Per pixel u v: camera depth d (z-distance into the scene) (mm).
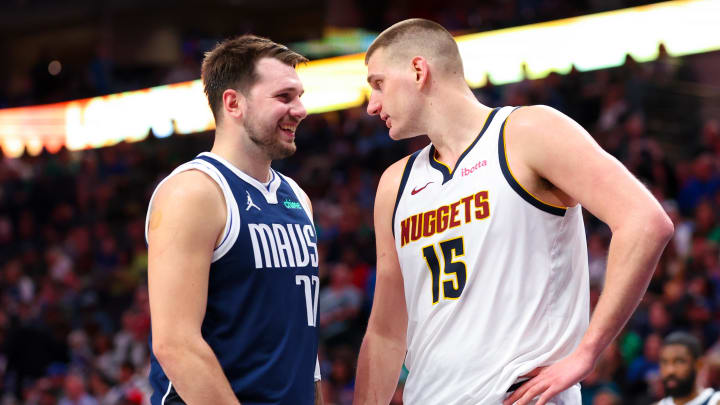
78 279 15453
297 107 3396
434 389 3271
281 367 3299
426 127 3451
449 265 3283
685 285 9336
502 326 3152
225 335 3244
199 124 20000
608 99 14234
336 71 19406
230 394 3076
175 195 3189
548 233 3186
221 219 3236
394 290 3705
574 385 3229
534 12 17766
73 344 12336
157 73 22844
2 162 19797
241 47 3406
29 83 24297
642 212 2918
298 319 3389
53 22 25281
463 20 20688
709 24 15727
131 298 14695
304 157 17031
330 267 12367
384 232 3672
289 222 3459
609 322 2938
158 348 3068
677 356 5422
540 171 3141
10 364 12141
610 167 3010
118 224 17266
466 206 3264
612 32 16531
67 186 18281
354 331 10633
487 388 3125
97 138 21734
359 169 15547
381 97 3514
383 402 3742
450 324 3258
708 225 10672
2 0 25297
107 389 10656
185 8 24438
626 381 8055
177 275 3109
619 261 2934
